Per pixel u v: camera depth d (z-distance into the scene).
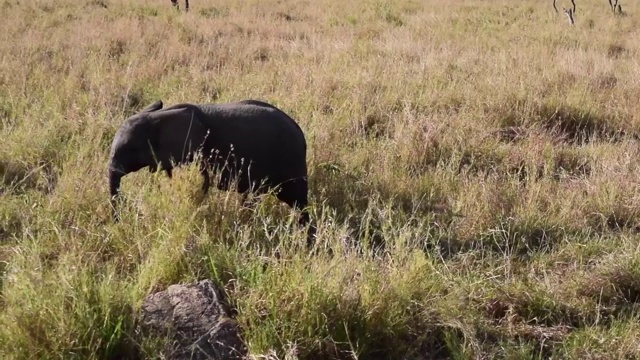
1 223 5.28
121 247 4.73
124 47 12.64
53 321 3.57
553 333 4.25
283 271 4.01
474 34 16.17
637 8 26.00
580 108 9.08
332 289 3.92
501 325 4.33
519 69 10.94
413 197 6.15
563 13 22.94
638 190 6.30
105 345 3.63
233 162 5.29
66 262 4.02
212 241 4.80
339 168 6.52
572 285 4.70
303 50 12.75
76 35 13.27
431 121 7.96
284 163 5.37
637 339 4.09
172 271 4.36
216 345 3.71
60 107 8.09
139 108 8.71
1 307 3.90
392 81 9.92
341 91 9.40
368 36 15.15
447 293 4.52
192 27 15.55
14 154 6.60
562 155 7.61
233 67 10.92
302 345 3.76
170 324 3.76
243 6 21.44
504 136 8.40
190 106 5.33
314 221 5.57
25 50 11.43
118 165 5.13
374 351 3.94
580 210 5.97
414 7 22.72
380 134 8.30
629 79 10.81
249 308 3.85
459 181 6.65
